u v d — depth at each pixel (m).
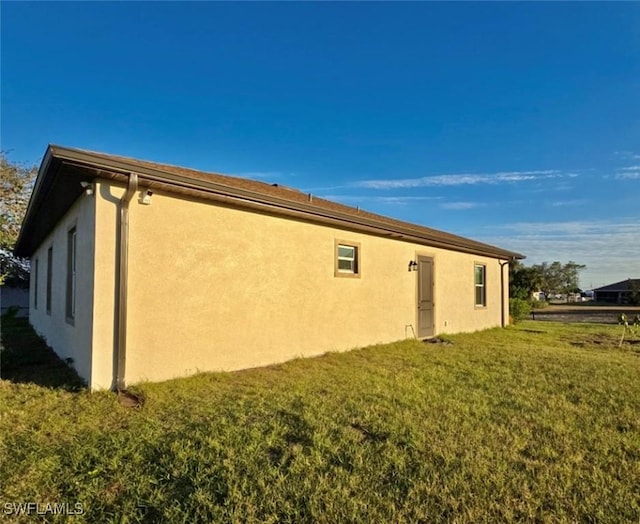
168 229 5.50
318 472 2.89
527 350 8.76
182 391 4.83
